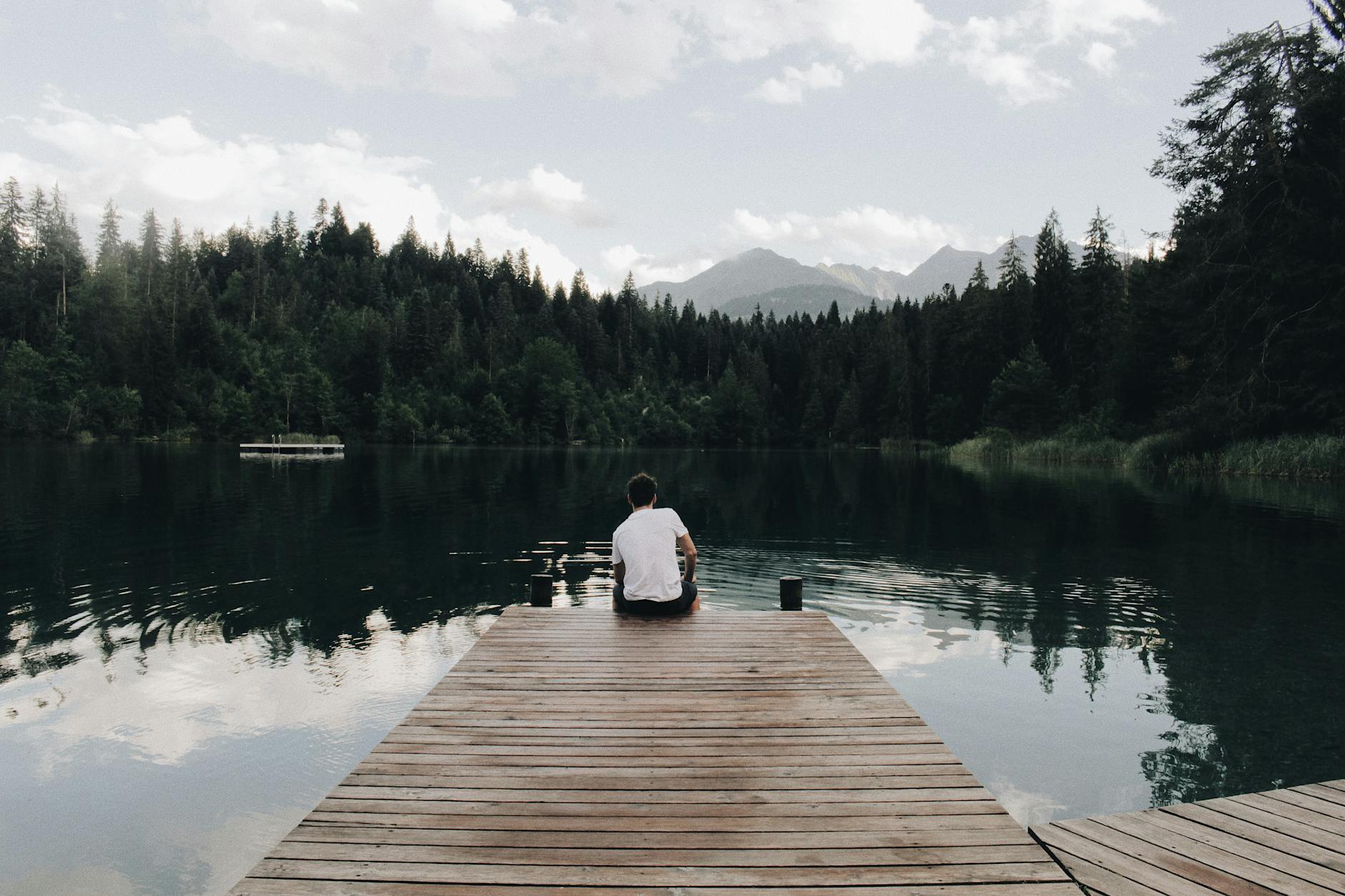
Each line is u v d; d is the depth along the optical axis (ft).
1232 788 16.07
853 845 10.00
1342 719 19.79
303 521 57.52
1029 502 74.23
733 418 399.85
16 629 27.37
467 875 9.14
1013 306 242.99
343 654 24.73
